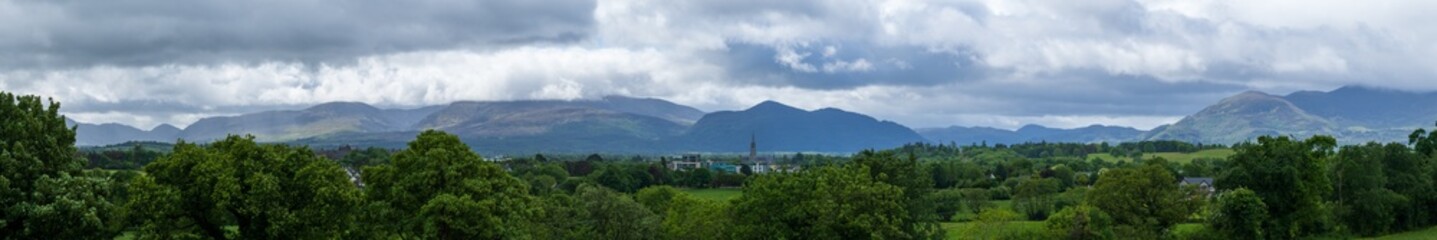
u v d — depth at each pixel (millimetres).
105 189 52250
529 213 65312
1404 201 120750
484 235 60031
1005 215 103562
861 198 77500
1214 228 107500
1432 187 126562
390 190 61688
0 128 49750
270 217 52625
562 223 87438
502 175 65625
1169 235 104625
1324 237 112312
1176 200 104938
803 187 81500
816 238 78500
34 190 47969
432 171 61000
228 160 54344
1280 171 107062
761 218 83000
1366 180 117188
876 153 93312
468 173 63031
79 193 49281
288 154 56688
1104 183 107312
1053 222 96062
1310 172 109125
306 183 55094
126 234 71500
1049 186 159500
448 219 58531
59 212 47281
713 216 92312
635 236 88312
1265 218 107188
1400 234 120125
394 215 61469
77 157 55031
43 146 51219
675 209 109812
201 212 54125
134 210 52062
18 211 46562
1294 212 109688
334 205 56094
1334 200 119625
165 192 51312
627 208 88625
